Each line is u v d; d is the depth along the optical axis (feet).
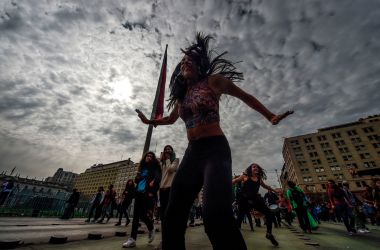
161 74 36.88
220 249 2.61
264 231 22.54
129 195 26.81
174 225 3.69
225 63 5.34
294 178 203.72
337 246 13.23
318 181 181.78
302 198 23.57
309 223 22.61
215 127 3.89
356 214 25.68
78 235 13.62
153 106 33.91
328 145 190.80
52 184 262.67
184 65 4.87
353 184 168.45
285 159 234.38
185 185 3.75
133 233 11.16
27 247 9.17
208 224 2.78
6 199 32.78
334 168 180.65
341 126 200.13
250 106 4.07
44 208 36.73
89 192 334.85
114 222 32.24
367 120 195.93
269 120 3.68
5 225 17.19
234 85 4.27
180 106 4.67
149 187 12.44
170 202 3.88
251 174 16.53
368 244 14.12
